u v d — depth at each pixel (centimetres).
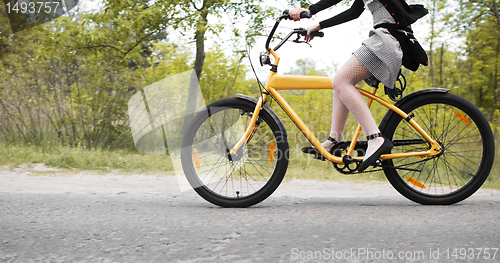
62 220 234
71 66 697
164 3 667
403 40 243
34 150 603
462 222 220
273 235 200
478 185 266
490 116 710
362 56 244
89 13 713
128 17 695
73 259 171
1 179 429
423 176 275
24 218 239
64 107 670
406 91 608
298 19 262
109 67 700
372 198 308
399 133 274
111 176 457
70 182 416
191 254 175
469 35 716
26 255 176
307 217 236
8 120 675
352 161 262
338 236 197
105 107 654
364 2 254
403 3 249
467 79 761
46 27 721
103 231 211
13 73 708
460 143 269
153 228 216
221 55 666
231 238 196
